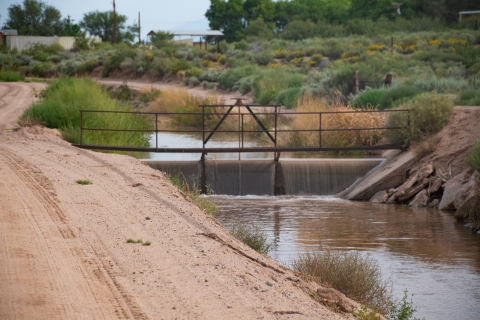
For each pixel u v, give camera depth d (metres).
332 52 102.94
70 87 47.16
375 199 32.16
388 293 17.06
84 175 24.20
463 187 29.23
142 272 12.91
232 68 93.00
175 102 67.94
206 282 12.57
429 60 87.12
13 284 11.66
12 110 53.06
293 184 34.88
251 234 21.23
